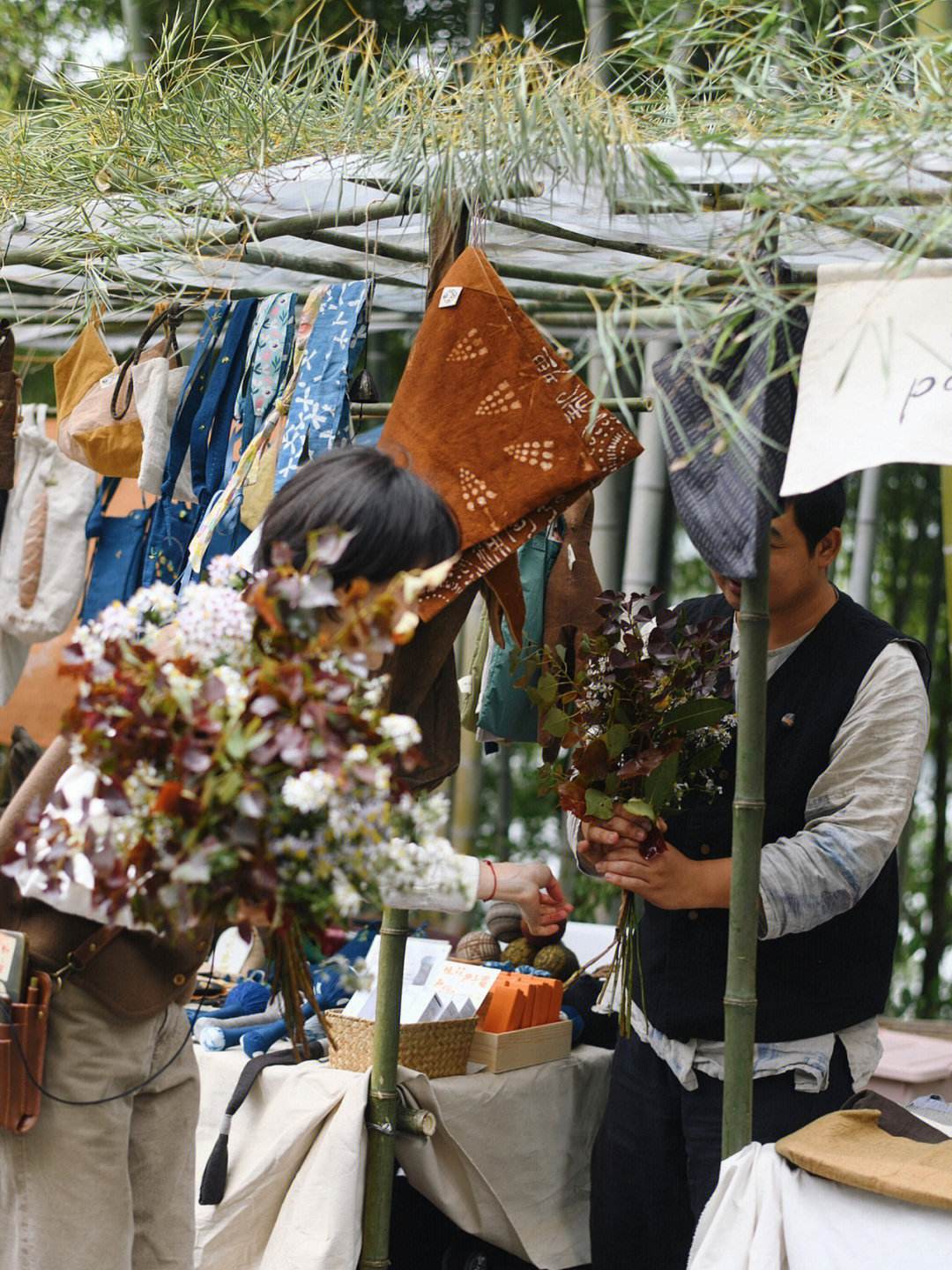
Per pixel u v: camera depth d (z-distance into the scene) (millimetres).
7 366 2941
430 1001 2461
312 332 2283
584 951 3309
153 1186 1839
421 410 2016
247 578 1521
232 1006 2707
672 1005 2248
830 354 1823
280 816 1278
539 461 1990
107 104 2652
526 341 2016
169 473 2510
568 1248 2557
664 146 1997
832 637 2225
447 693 2092
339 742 1286
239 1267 2322
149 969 1696
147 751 1317
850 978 2197
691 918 2244
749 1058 1971
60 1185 1668
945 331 1765
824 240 2055
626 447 2021
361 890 1338
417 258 2518
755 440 1814
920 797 5180
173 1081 1844
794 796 2188
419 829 1364
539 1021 2625
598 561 4191
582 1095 2664
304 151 2410
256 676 1299
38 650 4098
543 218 2277
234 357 2459
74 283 3045
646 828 2107
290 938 1500
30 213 2674
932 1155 1885
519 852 5059
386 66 2443
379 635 1335
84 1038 1679
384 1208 2287
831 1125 1951
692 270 2088
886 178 1770
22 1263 1657
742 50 1976
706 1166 2246
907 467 4980
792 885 2055
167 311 2576
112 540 3025
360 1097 2271
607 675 2115
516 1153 2506
